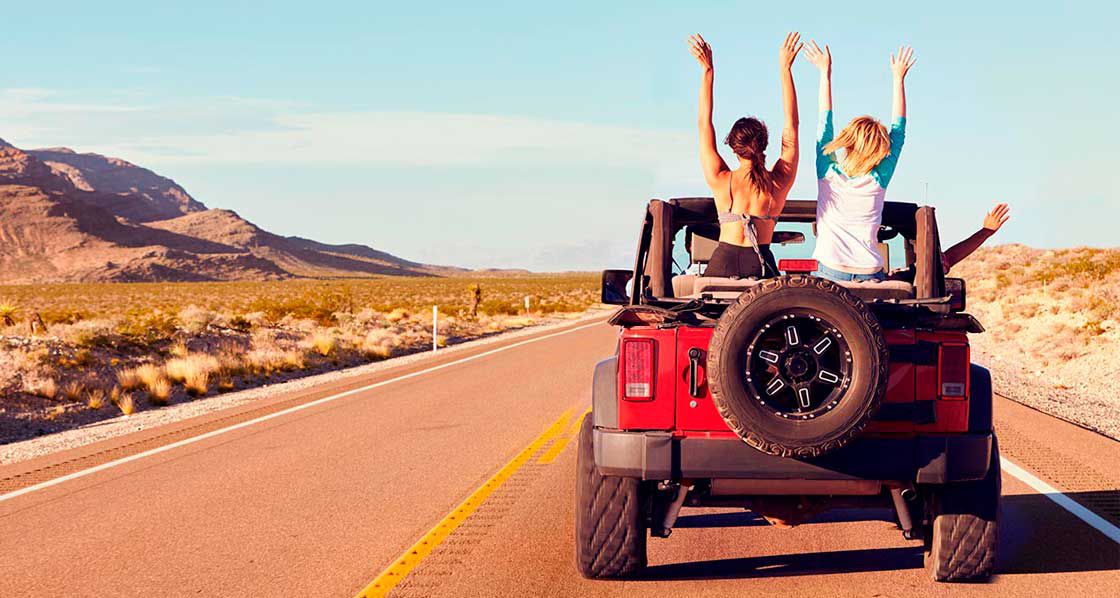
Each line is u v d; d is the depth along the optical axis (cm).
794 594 549
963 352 512
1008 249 6838
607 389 536
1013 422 1230
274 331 2741
